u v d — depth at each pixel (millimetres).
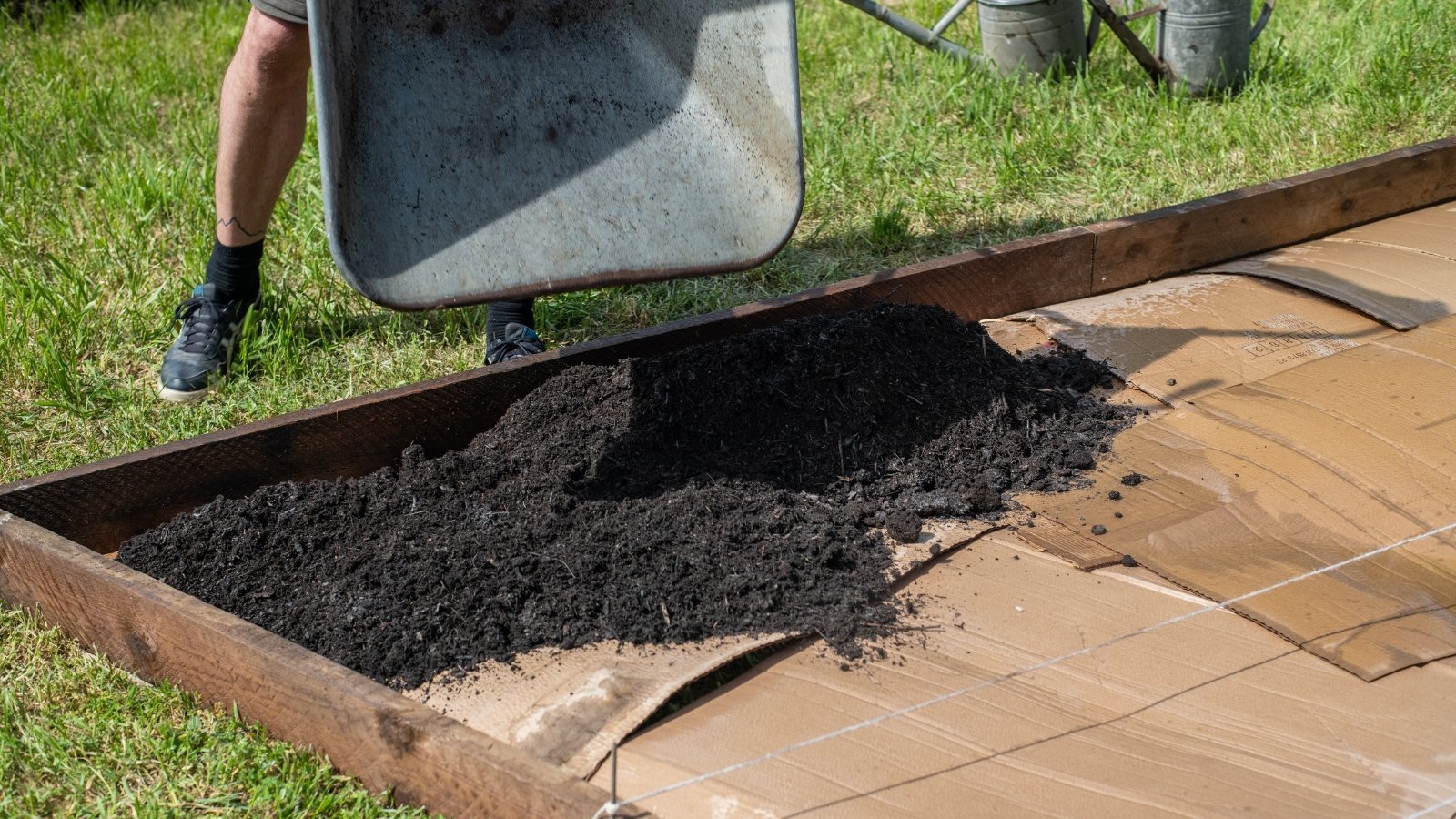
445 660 2100
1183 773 1810
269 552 2352
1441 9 5652
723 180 2506
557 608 2176
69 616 2240
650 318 3672
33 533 2229
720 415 2598
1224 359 3041
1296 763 1824
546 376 2812
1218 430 2746
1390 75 4988
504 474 2557
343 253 2070
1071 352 3098
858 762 1832
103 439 3082
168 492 2479
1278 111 4801
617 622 2141
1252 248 3643
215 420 3156
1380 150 4531
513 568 2244
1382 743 1856
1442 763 1812
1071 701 1964
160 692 2123
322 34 1950
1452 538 2342
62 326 3502
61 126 5137
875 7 5141
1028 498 2561
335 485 2508
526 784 1652
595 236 2443
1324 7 6074
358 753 1872
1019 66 5191
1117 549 2355
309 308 3662
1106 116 4902
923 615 2189
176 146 5008
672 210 2492
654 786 1793
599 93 2623
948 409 2734
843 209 4359
